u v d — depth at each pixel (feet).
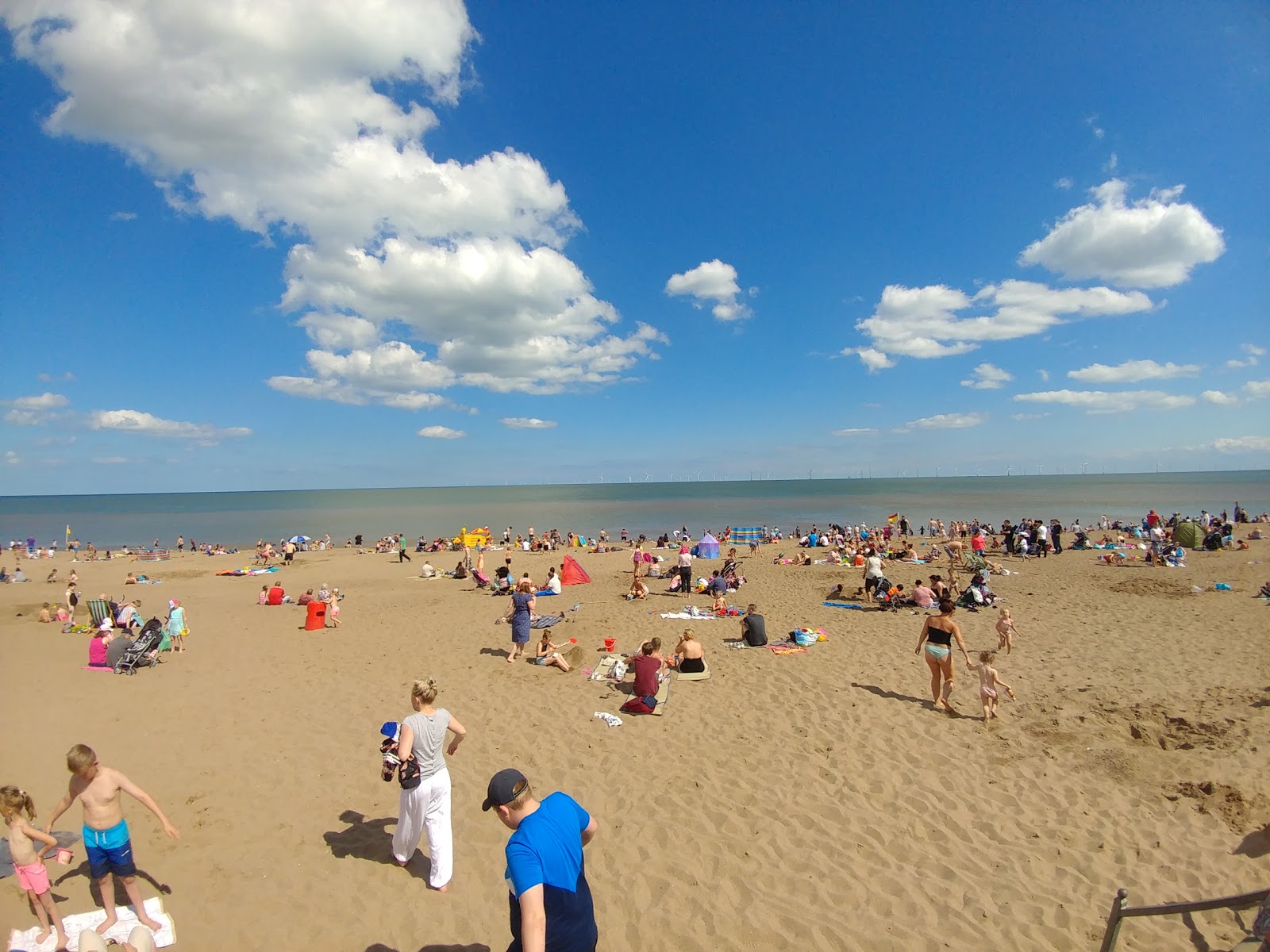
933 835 19.49
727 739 26.84
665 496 531.91
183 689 36.32
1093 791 21.98
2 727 30.09
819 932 15.24
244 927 15.47
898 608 54.49
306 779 23.79
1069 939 15.03
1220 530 90.63
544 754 25.61
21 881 14.40
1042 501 306.55
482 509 357.41
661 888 16.96
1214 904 11.14
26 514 387.14
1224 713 28.22
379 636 49.29
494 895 16.79
